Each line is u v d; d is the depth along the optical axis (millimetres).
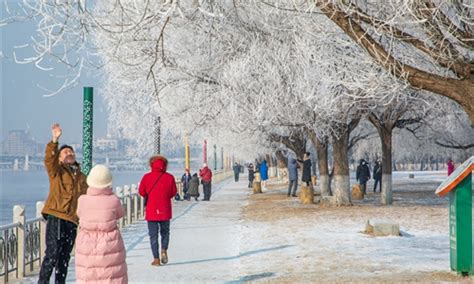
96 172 10000
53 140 11516
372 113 33531
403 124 35125
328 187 39625
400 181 69000
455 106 31672
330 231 21906
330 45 20188
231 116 25922
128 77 23703
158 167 15570
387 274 13680
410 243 18703
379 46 13094
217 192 55844
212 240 20328
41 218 15078
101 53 18219
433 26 12688
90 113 18109
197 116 28375
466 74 12812
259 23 20281
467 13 13320
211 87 24406
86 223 9938
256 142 48375
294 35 20188
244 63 21859
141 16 12438
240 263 15555
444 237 20047
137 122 30438
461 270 13461
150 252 17656
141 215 30078
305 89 22656
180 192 46406
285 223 25109
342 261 15516
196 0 12156
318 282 12828
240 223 26000
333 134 31844
